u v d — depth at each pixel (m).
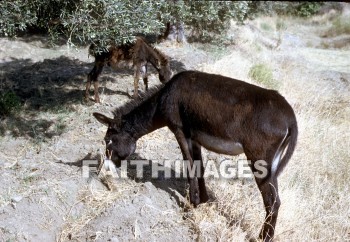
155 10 6.39
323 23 19.33
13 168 5.57
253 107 4.36
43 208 4.83
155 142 6.52
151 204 5.00
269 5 17.53
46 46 11.05
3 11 5.34
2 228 4.47
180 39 11.50
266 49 13.38
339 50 14.88
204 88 4.64
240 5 11.26
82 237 4.63
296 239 4.84
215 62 9.86
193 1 9.86
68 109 7.44
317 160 6.53
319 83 10.66
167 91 4.91
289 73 11.02
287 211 5.10
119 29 5.63
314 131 7.31
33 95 8.04
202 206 5.07
